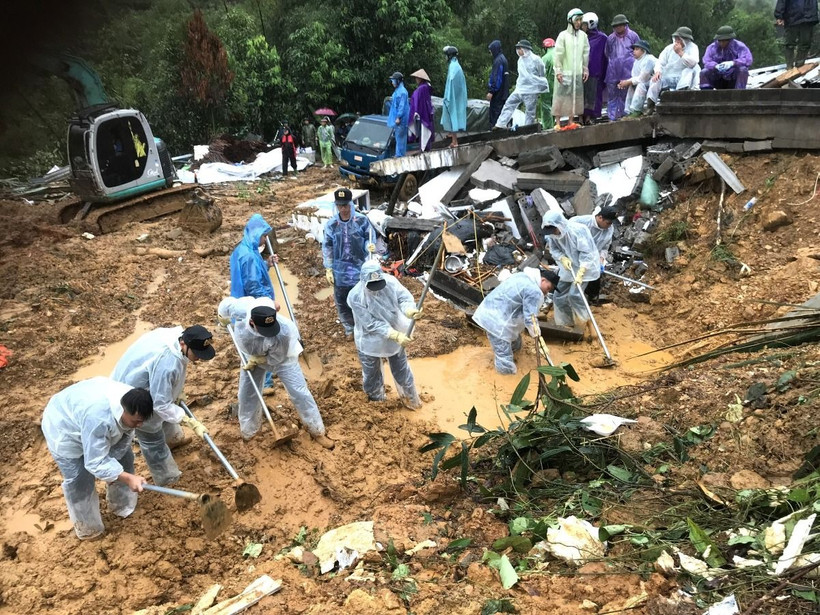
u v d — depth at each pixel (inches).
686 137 419.8
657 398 253.8
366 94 961.5
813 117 357.7
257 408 251.1
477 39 1239.5
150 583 192.7
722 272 347.9
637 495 201.2
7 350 319.3
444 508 217.0
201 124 876.0
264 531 214.5
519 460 223.0
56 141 784.3
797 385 221.5
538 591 170.4
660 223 397.7
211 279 412.5
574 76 489.4
